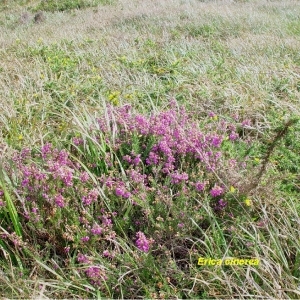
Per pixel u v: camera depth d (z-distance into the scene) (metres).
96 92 1.88
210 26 3.47
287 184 1.17
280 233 1.01
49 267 0.94
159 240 0.99
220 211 1.06
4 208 1.03
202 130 1.41
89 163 1.19
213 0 5.41
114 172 1.16
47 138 1.43
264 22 3.53
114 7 5.79
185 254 0.99
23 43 3.00
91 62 2.37
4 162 1.16
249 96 1.75
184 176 1.08
